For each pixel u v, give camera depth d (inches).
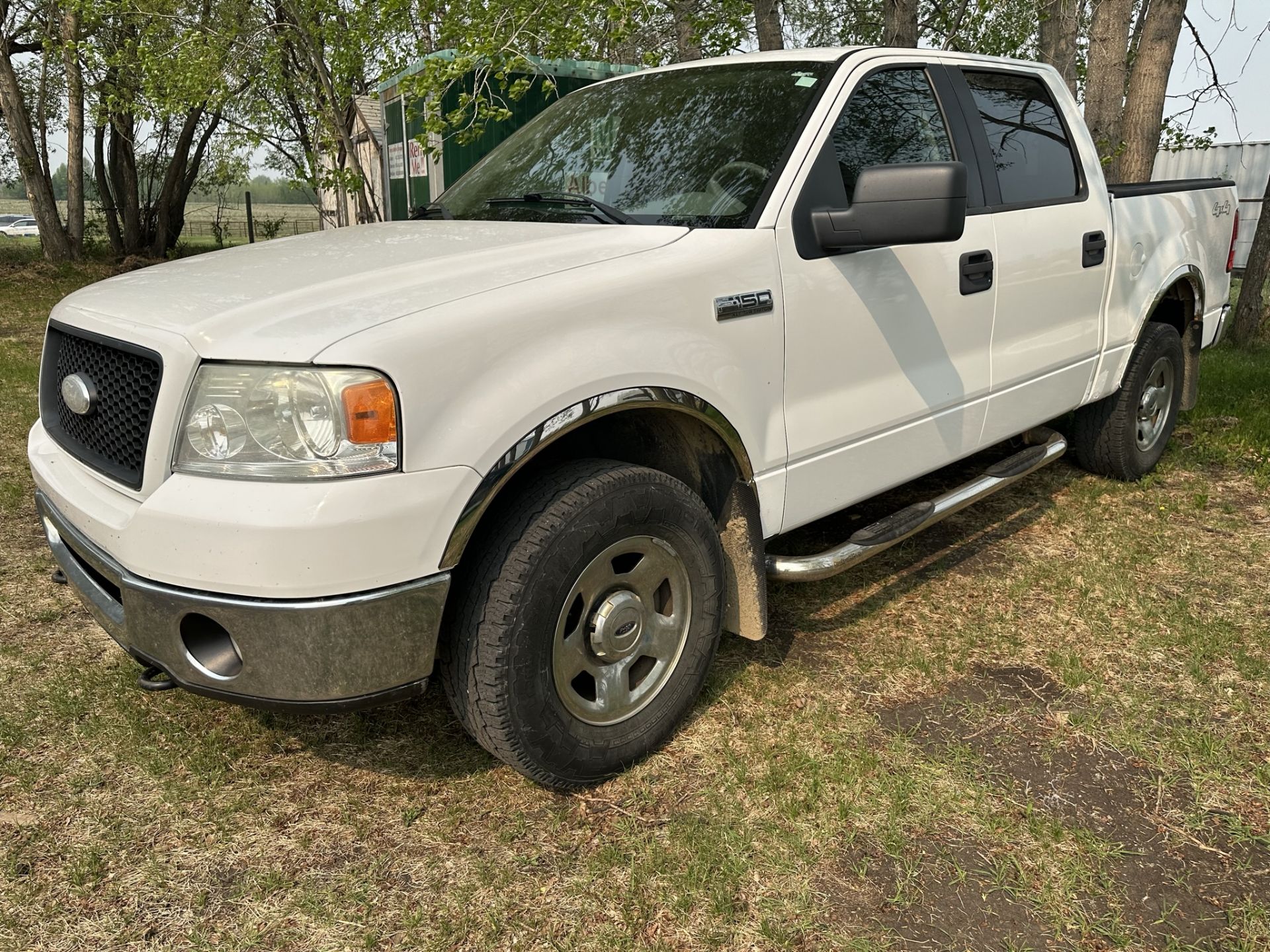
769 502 108.5
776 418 106.8
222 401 78.2
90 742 104.8
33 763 100.9
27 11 702.5
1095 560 154.6
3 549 155.3
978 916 81.7
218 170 791.1
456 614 87.7
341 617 77.8
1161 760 102.4
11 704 111.4
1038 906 82.7
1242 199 592.1
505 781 99.8
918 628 132.4
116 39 599.5
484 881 85.7
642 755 101.7
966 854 89.0
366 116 572.4
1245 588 144.4
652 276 94.4
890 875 86.4
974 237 130.8
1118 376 173.5
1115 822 93.4
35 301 506.6
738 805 95.6
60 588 142.1
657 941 79.2
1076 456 193.5
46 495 101.5
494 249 99.1
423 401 78.7
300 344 77.5
